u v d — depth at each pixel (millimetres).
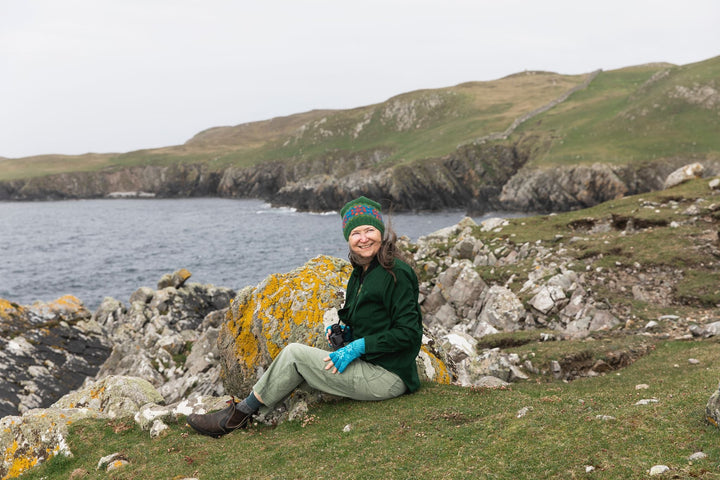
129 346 22328
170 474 5496
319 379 6062
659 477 3609
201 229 106812
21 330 24188
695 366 10852
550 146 135750
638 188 106062
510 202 121562
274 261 67938
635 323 16016
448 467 4453
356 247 5797
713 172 103812
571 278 19859
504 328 18906
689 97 134625
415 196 135250
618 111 152375
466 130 185375
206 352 20031
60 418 7699
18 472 7043
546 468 4133
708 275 18203
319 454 5246
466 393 6707
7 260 72688
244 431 6531
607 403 5961
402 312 5816
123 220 134000
